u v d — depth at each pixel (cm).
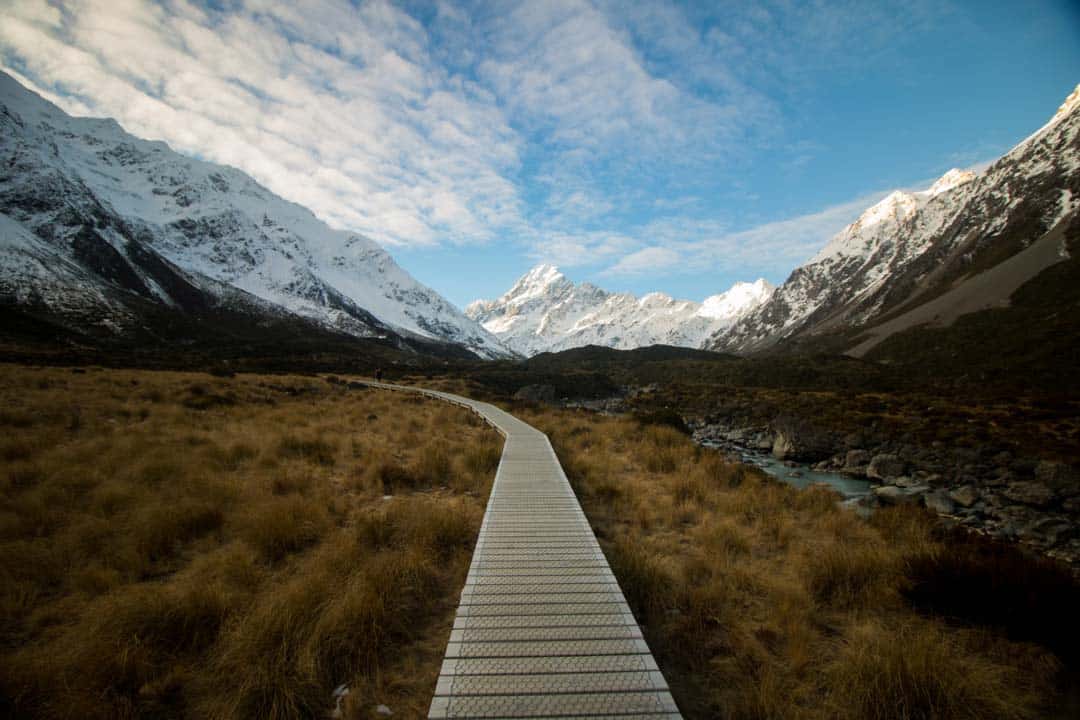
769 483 1158
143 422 1390
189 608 466
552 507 838
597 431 1862
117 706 368
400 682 409
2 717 354
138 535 642
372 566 567
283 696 376
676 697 401
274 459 1080
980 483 1756
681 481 1048
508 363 15525
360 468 1080
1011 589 499
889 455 2103
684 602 544
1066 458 1950
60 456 956
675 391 5862
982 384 5981
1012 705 391
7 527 624
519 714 360
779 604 530
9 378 1981
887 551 680
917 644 431
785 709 381
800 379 7444
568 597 521
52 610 480
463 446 1434
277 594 509
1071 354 6103
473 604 506
